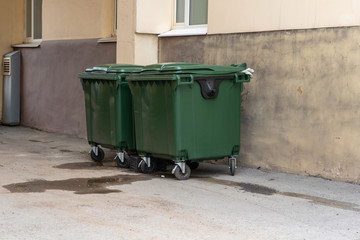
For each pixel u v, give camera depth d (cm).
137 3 961
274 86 799
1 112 1410
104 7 1123
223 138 757
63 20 1231
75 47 1194
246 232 510
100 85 841
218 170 824
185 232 506
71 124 1219
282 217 565
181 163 741
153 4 977
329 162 739
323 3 736
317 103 748
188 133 727
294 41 771
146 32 972
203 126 738
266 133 812
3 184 702
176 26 991
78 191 673
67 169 825
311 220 556
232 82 755
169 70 714
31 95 1353
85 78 865
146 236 491
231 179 757
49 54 1278
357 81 704
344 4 714
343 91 719
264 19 808
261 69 815
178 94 712
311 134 757
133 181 738
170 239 484
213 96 735
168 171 812
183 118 721
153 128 751
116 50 1055
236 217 562
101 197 640
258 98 820
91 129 877
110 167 848
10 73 1374
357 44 702
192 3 962
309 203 626
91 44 1150
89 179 748
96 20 1138
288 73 780
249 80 766
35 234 492
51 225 520
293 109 777
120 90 809
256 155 828
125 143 827
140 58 974
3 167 825
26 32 1423
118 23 999
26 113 1377
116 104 815
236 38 848
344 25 715
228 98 755
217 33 877
